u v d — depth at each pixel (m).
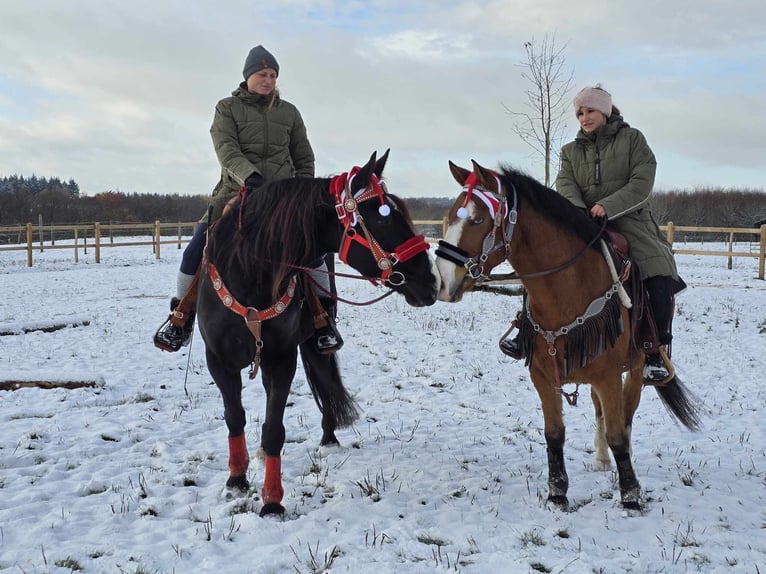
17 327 10.01
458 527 3.85
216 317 4.02
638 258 4.60
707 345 9.80
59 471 4.71
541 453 5.30
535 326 4.05
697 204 56.69
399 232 3.69
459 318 11.73
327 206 3.83
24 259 26.95
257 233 3.86
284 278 3.94
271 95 4.99
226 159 4.68
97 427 5.74
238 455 4.33
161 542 3.62
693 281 18.36
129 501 4.15
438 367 8.25
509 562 3.38
